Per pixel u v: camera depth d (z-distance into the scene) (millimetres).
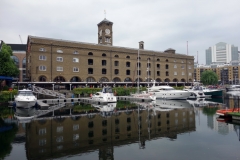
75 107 35625
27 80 59750
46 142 15398
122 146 14484
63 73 55562
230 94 67312
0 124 21812
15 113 29016
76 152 13289
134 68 68750
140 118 24906
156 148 13992
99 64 61750
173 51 84312
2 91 39750
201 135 17203
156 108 33938
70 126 20766
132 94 52500
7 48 52406
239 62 169875
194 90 56250
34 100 34031
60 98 46125
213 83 99250
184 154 12805
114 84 62000
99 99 42625
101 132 18375
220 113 24281
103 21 74375
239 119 22125
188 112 29297
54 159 12125
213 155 12586
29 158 12266
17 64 81062
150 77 72250
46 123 22234
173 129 19359
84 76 58969
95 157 12406
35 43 51781
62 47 55656
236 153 12906
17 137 16766
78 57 58156
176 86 75062
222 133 17766
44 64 52844
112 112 29812
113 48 64562
